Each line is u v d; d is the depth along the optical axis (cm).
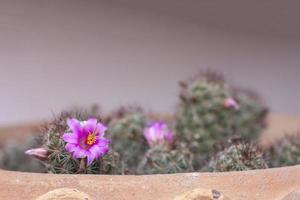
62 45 243
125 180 97
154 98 261
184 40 261
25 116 245
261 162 117
